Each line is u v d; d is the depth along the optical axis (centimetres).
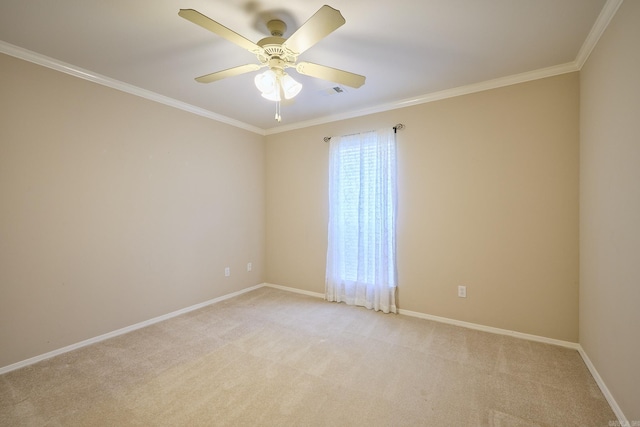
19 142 219
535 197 260
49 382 202
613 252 175
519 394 189
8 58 214
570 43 211
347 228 362
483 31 197
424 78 268
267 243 443
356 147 352
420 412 174
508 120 270
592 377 206
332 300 373
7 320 214
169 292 320
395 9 175
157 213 309
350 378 208
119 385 199
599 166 197
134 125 288
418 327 293
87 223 256
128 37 204
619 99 167
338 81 202
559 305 252
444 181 302
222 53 226
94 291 261
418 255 318
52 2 167
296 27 194
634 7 149
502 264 276
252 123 407
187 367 221
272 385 200
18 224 219
